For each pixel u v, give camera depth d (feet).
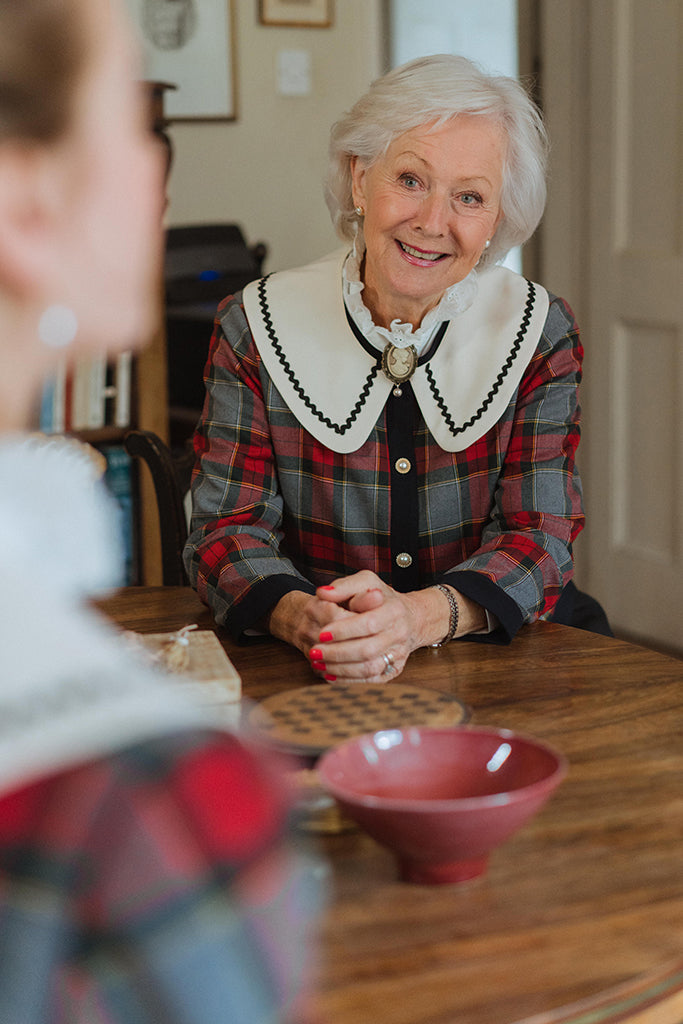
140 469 9.68
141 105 1.29
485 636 4.49
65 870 1.07
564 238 11.07
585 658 4.19
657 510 10.55
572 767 3.19
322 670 4.01
